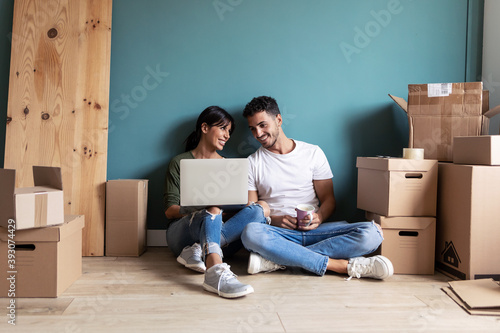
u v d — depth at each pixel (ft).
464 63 7.51
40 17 6.75
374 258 5.34
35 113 6.67
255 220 5.80
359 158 6.59
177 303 4.35
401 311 4.18
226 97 7.25
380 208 5.92
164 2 7.12
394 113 7.45
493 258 5.19
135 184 6.52
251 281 5.24
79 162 6.68
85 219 6.62
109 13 6.84
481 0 7.48
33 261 4.47
